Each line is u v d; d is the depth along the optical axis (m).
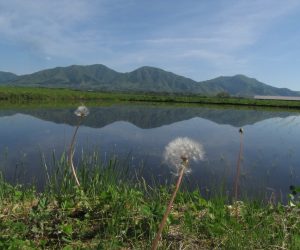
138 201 6.45
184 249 4.90
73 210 5.87
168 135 27.47
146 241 5.08
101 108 61.97
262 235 5.21
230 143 24.22
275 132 32.03
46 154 16.73
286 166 16.33
